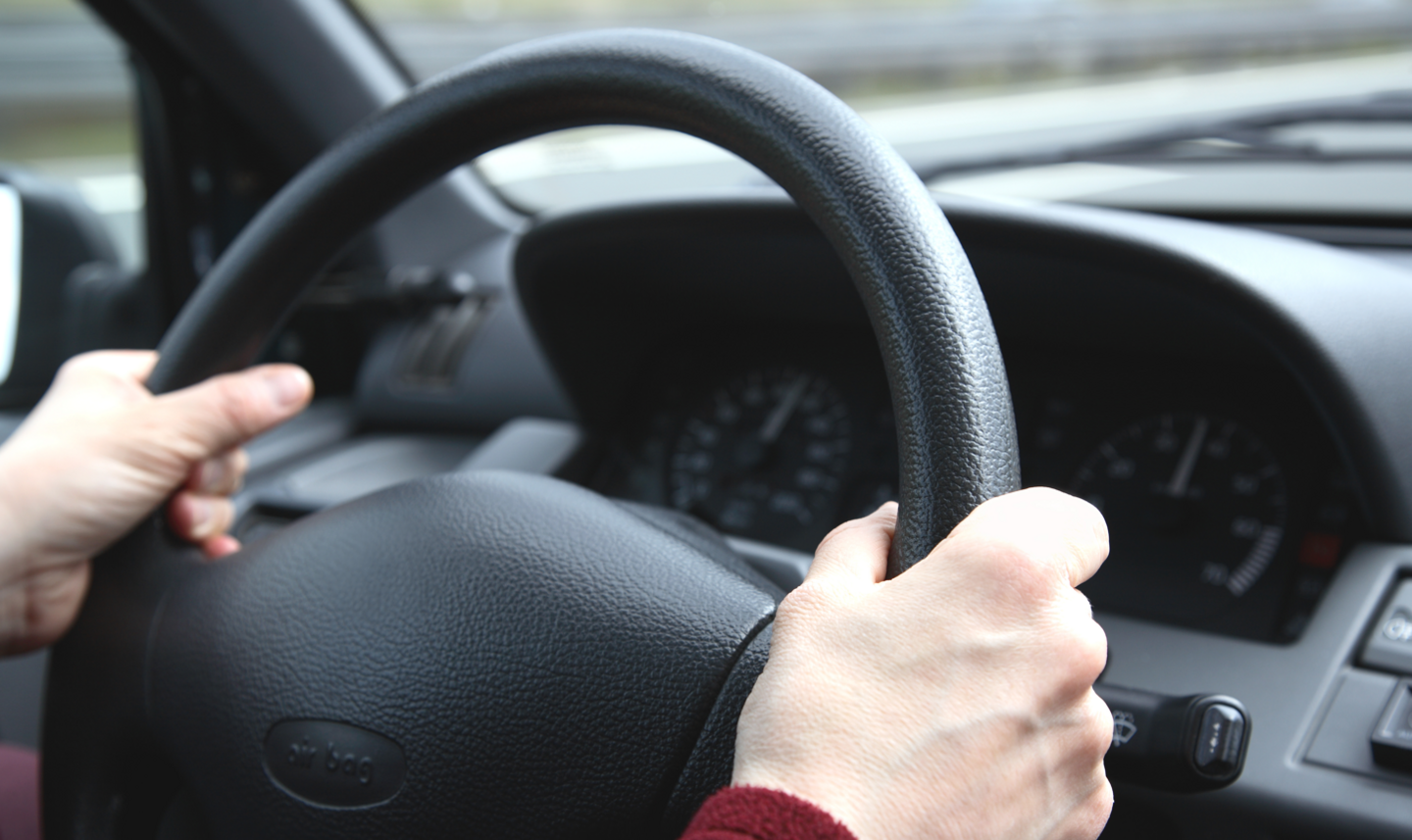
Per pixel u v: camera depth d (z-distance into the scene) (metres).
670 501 1.31
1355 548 0.88
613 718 0.51
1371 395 0.83
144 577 0.66
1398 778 0.73
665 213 1.04
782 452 1.25
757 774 0.36
